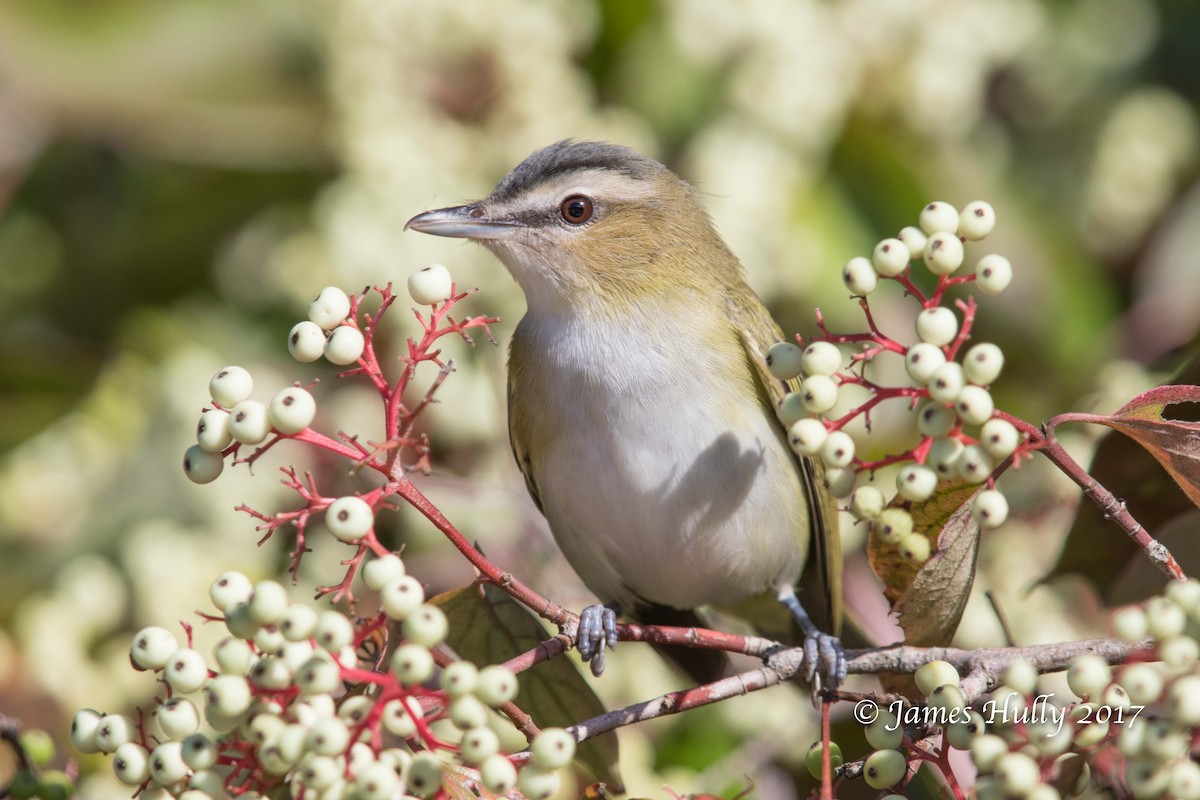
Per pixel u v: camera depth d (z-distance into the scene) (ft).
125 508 36.29
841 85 39.50
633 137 38.99
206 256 43.19
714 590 33.06
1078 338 40.52
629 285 31.83
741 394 31.04
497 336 36.91
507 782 17.88
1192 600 18.42
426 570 34.91
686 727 32.89
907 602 22.67
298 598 33.73
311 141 39.81
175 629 33.12
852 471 20.63
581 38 40.45
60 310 43.75
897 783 20.67
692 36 39.83
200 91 39.58
